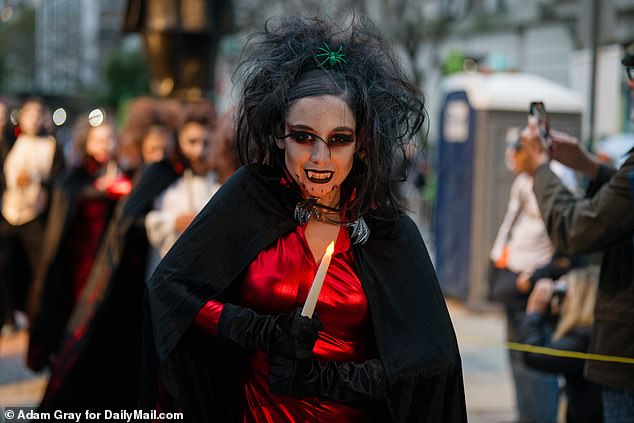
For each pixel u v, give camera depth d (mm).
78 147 6746
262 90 2504
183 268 2451
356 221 2539
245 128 2582
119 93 35719
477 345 7898
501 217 9469
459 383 2498
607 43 7602
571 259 5164
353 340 2533
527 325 5027
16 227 8102
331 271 2510
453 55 11383
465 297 9555
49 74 40938
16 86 41156
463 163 9602
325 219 2531
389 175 2549
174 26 7824
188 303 2422
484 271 9445
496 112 9422
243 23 15734
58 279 6566
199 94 8133
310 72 2467
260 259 2512
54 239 6598
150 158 6203
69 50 40750
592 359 3371
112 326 4965
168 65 8031
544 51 16594
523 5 17625
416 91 2621
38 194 8172
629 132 7652
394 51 2662
